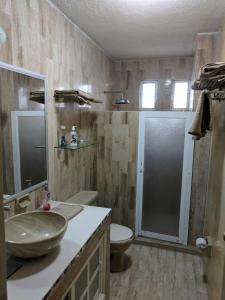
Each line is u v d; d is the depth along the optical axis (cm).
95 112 303
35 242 111
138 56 361
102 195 313
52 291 104
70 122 242
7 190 157
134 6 199
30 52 172
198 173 270
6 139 154
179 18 221
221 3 191
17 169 165
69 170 246
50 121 204
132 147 293
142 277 231
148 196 295
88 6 201
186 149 271
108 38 280
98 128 305
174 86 367
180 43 296
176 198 283
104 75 343
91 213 181
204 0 187
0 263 68
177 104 369
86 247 141
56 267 116
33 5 173
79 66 257
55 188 218
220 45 236
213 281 185
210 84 156
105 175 310
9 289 102
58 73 213
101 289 180
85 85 275
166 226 291
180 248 277
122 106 391
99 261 173
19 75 161
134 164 295
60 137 222
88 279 151
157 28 247
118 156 301
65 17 221
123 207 306
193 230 281
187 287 218
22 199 171
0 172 67
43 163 195
